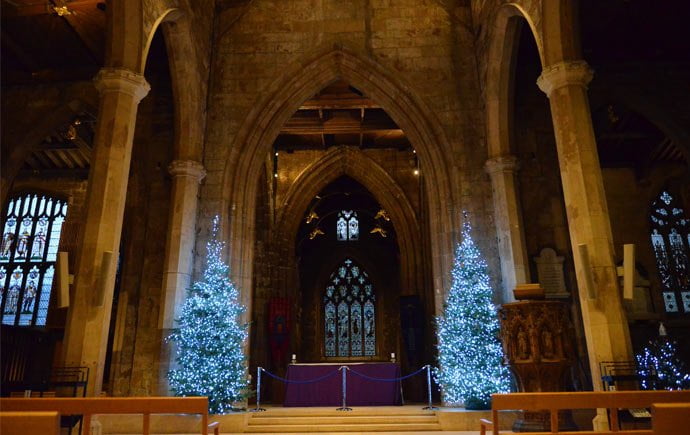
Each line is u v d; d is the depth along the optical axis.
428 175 15.30
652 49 15.52
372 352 28.78
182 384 12.02
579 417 11.45
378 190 24.27
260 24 16.31
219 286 13.14
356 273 30.50
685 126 15.43
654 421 3.69
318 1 16.45
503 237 13.77
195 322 12.48
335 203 29.88
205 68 15.44
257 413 12.78
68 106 16.39
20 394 9.65
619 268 9.73
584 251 9.47
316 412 12.76
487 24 14.54
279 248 23.28
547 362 8.34
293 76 15.85
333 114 21.12
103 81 10.54
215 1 16.42
